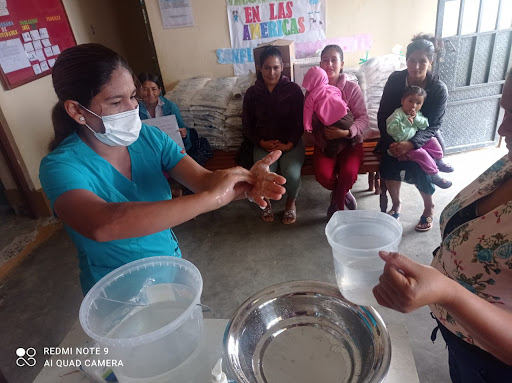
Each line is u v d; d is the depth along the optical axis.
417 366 1.62
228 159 2.86
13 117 2.75
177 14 3.25
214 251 2.48
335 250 0.73
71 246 2.72
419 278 0.54
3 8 2.61
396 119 2.25
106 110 0.90
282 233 2.58
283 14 3.18
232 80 3.25
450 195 2.77
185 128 2.68
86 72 0.85
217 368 0.70
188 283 0.84
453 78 2.97
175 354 0.73
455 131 3.22
